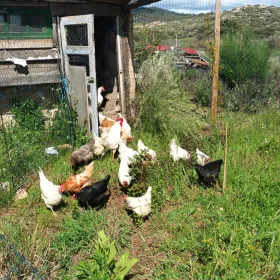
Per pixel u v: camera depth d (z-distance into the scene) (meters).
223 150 4.22
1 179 3.56
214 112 5.22
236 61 6.95
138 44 6.36
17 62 4.82
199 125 4.83
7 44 4.82
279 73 7.23
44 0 4.75
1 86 4.88
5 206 3.21
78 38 5.04
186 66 9.12
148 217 3.03
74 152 3.83
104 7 4.97
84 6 4.95
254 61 6.95
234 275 2.22
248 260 2.34
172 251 2.61
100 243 2.32
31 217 3.07
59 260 2.49
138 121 4.98
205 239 2.51
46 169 3.89
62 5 4.88
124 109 5.30
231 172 3.64
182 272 2.38
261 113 5.62
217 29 4.90
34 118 4.88
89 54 4.38
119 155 4.01
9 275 2.16
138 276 2.38
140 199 2.90
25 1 4.74
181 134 4.58
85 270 2.14
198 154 3.84
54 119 4.94
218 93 5.86
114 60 5.90
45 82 5.11
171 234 2.82
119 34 5.03
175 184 3.43
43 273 2.31
